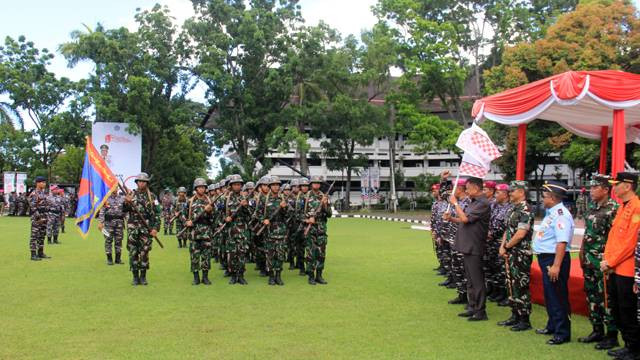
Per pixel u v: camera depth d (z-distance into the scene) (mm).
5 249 14891
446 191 10477
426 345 5934
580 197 26172
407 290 9172
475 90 42844
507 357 5527
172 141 36438
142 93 30406
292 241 11508
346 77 34500
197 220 9820
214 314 7383
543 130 26641
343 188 57094
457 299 8133
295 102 35938
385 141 55438
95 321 6949
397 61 36875
